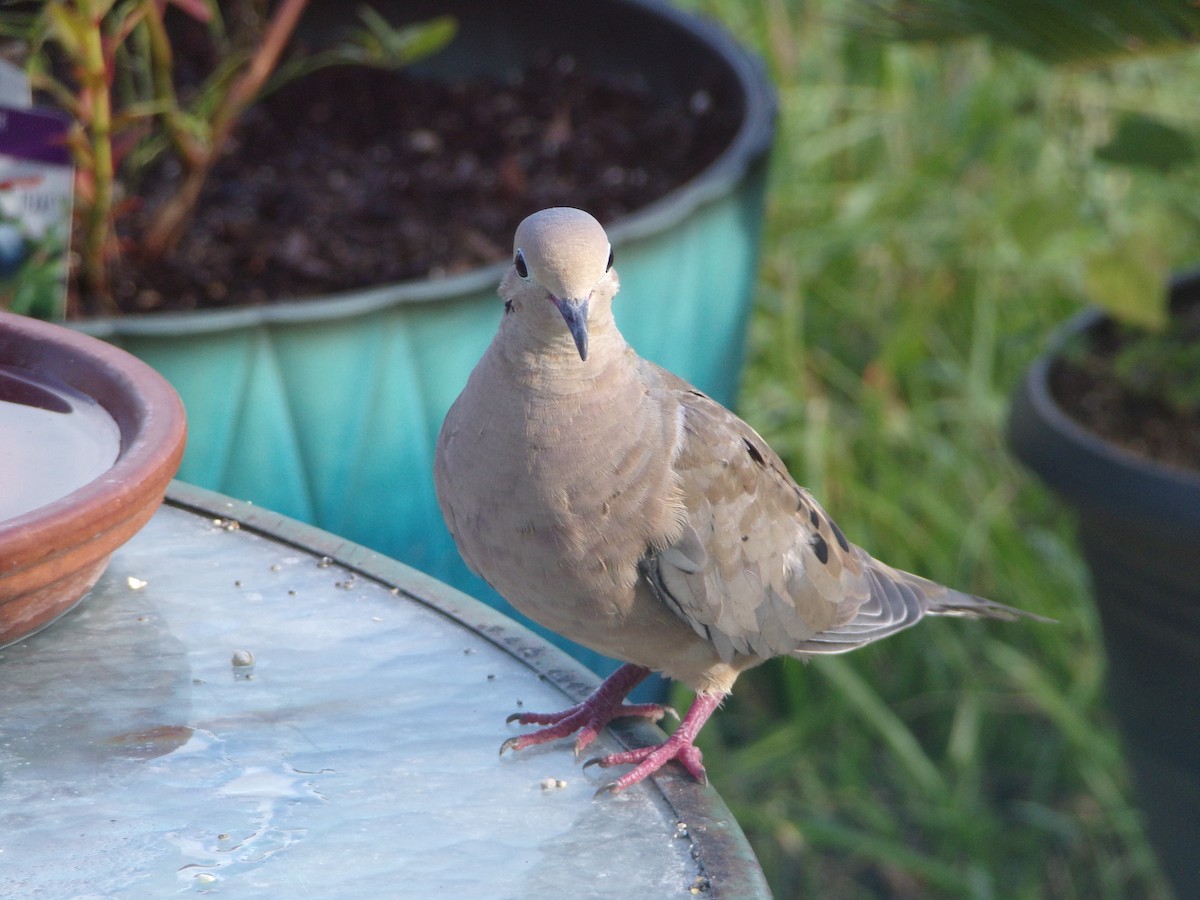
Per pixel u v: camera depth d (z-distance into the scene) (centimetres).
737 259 561
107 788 238
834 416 709
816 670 646
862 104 811
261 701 263
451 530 319
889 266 755
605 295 291
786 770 609
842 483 664
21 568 242
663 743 285
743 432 331
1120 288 526
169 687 265
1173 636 500
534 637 288
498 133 652
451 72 716
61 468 273
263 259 543
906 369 721
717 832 241
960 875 577
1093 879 590
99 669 268
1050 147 761
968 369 729
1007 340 738
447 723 262
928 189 769
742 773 605
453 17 706
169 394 281
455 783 248
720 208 536
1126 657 525
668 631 318
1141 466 489
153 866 221
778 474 339
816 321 742
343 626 287
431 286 470
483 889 223
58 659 270
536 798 249
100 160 475
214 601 291
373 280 534
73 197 468
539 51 711
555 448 291
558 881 227
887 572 383
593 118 666
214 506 323
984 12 483
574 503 294
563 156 632
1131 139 541
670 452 304
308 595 296
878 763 627
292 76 652
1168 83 783
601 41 698
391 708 265
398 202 594
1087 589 659
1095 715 641
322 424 469
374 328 464
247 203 586
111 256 527
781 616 337
